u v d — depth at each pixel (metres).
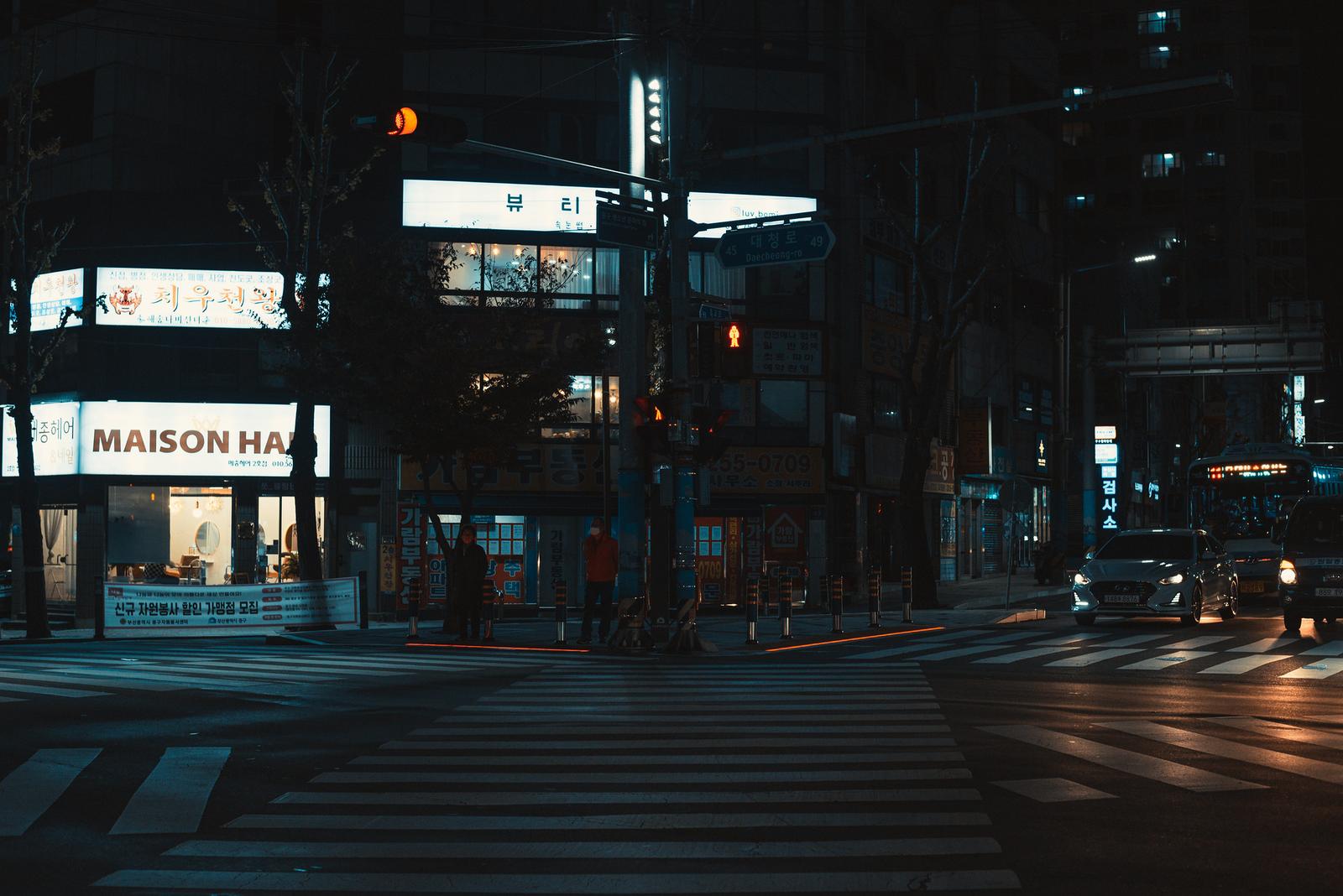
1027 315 65.75
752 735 14.49
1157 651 24.92
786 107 46.72
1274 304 53.31
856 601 46.31
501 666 23.08
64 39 45.81
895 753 13.18
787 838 9.38
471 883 8.17
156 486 41.72
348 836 9.55
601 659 24.67
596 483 43.09
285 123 48.72
